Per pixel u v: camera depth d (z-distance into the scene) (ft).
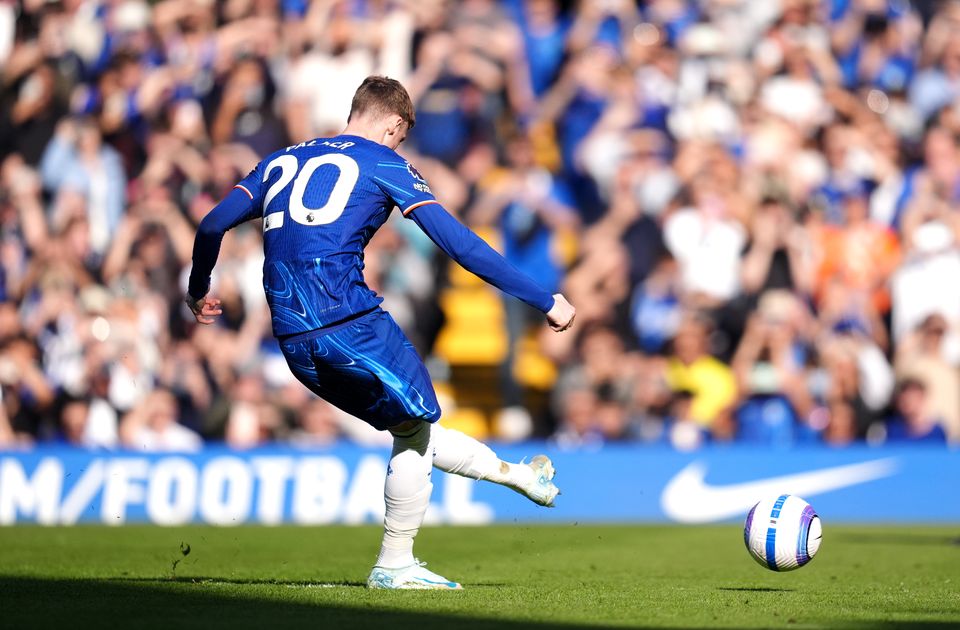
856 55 176.24
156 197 154.20
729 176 158.81
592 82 165.89
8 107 162.50
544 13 170.30
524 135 165.07
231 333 147.74
